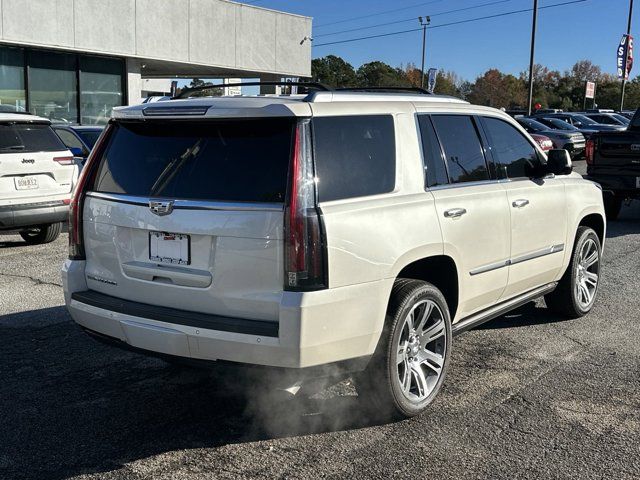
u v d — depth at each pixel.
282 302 3.42
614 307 6.79
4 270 8.27
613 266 8.73
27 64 18.08
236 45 22.92
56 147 9.57
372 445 3.85
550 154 5.42
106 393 4.59
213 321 3.58
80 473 3.53
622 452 3.78
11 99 17.88
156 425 4.11
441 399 4.49
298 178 3.49
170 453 3.75
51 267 8.45
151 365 5.11
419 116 4.42
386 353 3.88
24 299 6.90
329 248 3.52
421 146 4.34
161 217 3.79
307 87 4.36
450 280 4.55
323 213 3.53
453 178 4.58
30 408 4.34
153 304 3.92
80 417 4.21
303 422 4.14
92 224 4.21
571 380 4.84
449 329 4.37
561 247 5.79
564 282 6.15
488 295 4.93
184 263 3.74
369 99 4.12
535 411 4.31
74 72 19.33
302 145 3.56
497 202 4.86
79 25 18.36
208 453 3.75
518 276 5.22
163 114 3.89
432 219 4.19
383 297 3.82
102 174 4.23
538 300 7.04
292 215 3.43
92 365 5.10
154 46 20.36
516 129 5.48
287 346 3.44
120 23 19.36
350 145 3.83
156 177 3.93
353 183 3.78
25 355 5.30
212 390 4.64
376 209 3.82
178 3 20.88
